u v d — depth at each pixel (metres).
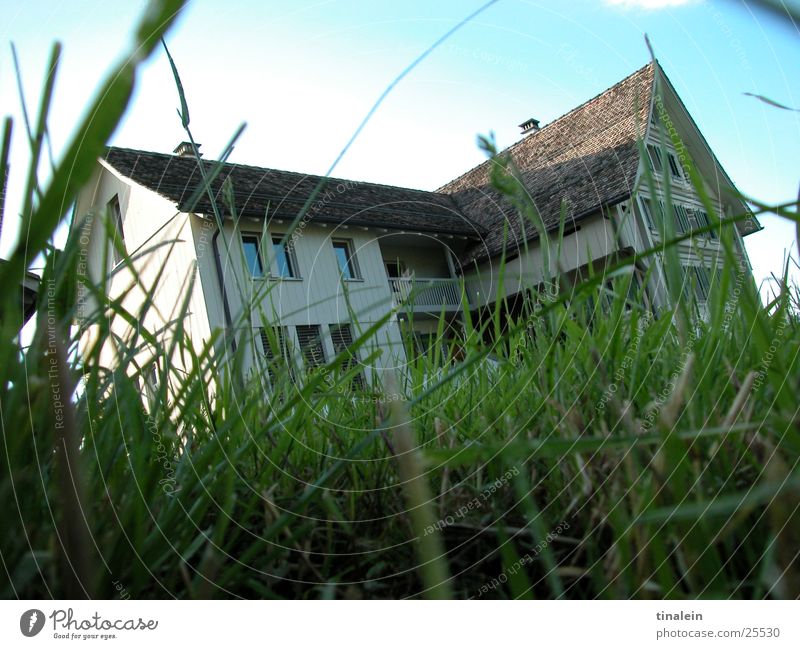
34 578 0.38
